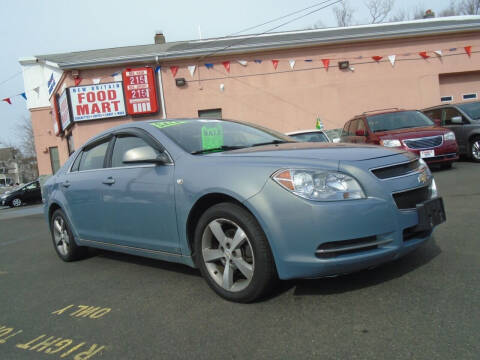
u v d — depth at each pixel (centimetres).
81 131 1468
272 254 259
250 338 231
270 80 1512
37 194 2309
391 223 251
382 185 254
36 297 350
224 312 270
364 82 1527
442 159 841
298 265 248
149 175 334
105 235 391
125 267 415
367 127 914
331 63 1517
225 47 1472
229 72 1504
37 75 2311
